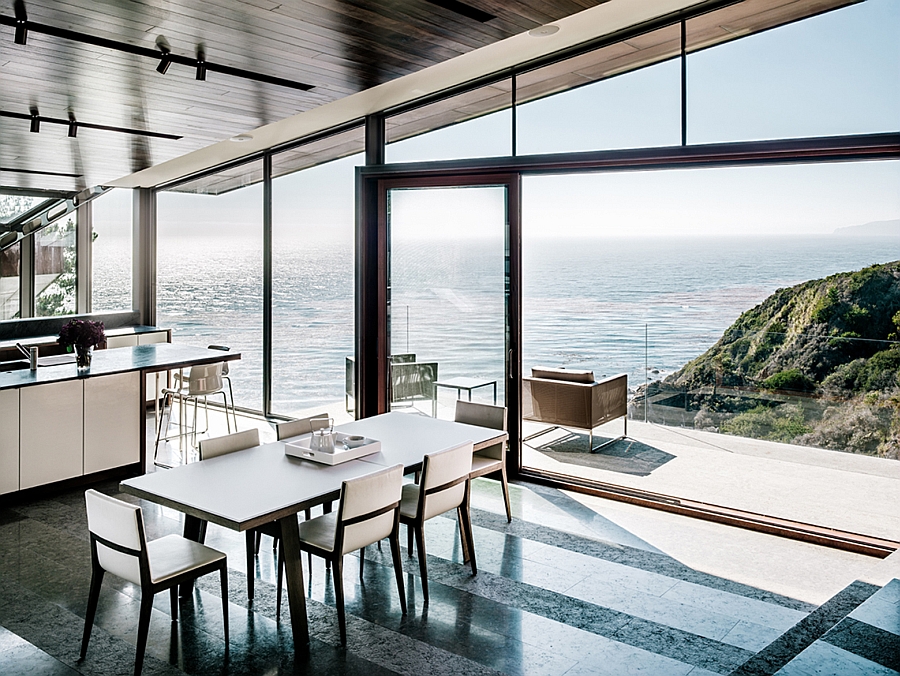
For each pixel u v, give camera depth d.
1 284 9.52
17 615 3.65
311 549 3.43
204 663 3.18
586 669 3.13
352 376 7.42
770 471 5.01
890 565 4.15
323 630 3.49
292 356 8.16
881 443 4.56
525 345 6.18
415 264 6.39
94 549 3.22
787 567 4.24
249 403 8.80
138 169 8.07
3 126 5.76
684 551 4.50
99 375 5.91
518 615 3.65
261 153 8.34
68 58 4.02
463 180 6.10
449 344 6.27
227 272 9.01
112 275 10.42
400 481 3.63
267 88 4.71
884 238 4.49
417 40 3.84
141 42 3.79
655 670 3.12
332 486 3.49
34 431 5.60
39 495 5.67
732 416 5.16
